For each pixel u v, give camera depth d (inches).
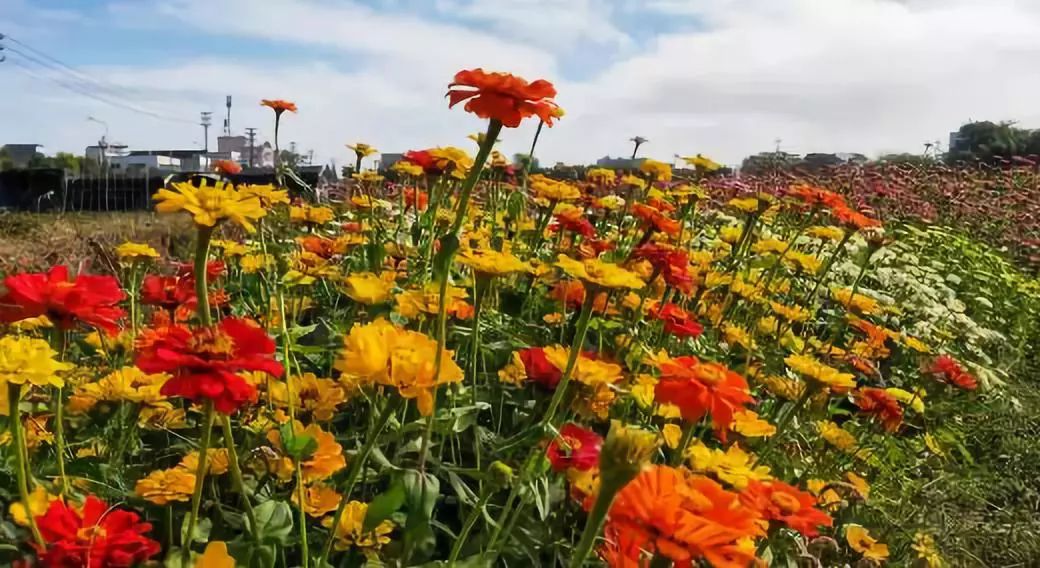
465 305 102.5
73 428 87.7
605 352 120.6
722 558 46.5
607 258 156.8
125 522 58.9
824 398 118.0
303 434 67.4
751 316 161.6
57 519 57.4
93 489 77.7
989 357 223.8
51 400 90.5
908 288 224.8
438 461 79.5
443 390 92.9
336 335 110.4
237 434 89.9
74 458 86.4
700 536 46.3
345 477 87.4
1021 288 279.9
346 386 90.2
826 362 154.1
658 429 92.2
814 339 158.7
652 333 131.3
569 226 148.0
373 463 87.7
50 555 54.4
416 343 63.9
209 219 58.4
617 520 48.4
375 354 60.9
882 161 449.1
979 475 148.0
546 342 129.0
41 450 86.6
